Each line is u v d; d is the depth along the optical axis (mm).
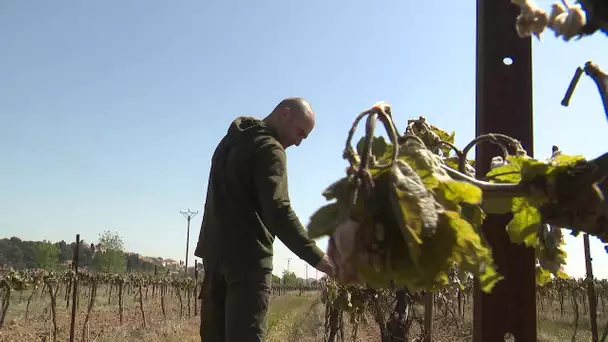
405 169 955
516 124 1719
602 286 23156
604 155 1078
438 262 980
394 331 3498
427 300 2949
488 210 1414
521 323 1569
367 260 943
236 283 2891
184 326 20234
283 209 2705
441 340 11492
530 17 1005
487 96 1738
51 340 15445
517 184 1149
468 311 18500
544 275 1858
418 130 2416
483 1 1774
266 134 2939
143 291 39562
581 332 17797
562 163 1120
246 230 2912
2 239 83312
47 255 52031
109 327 19109
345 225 950
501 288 1582
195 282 28719
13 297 26859
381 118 975
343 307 6988
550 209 1134
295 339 15047
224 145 3059
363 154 939
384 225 952
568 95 1245
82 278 18172
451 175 1158
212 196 3047
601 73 1148
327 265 2615
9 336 15734
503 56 1741
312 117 3156
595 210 1075
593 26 950
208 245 3045
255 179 2816
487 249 974
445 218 980
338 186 964
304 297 46500
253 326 2859
